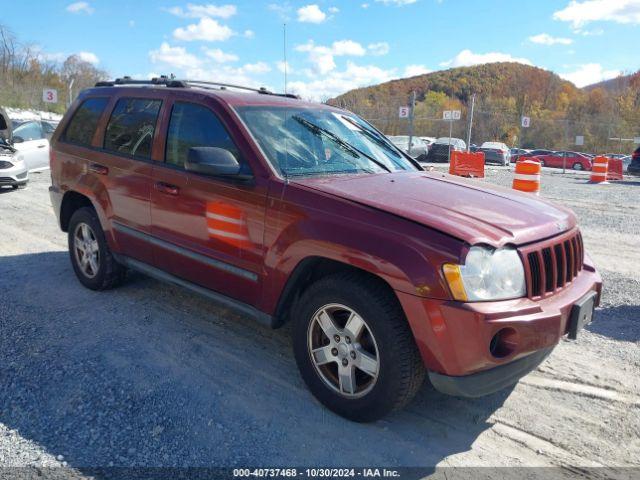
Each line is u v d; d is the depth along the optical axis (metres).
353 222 3.00
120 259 4.70
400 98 35.94
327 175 3.66
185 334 4.27
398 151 4.63
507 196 3.60
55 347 3.96
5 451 2.78
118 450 2.82
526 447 2.98
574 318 3.00
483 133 46.19
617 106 67.00
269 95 4.43
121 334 4.23
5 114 11.10
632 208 11.46
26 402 3.22
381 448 2.93
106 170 4.63
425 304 2.70
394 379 2.88
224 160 3.40
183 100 4.12
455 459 2.86
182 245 3.98
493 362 2.70
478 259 2.70
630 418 3.28
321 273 3.41
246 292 3.61
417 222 2.85
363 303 2.93
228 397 3.37
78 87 44.34
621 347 4.24
